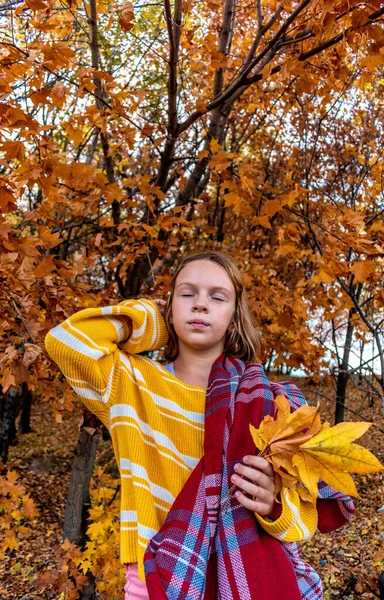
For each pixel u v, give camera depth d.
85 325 1.18
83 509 3.06
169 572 0.92
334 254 2.12
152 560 0.94
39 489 7.25
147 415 1.15
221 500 1.00
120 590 2.81
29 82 1.72
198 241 6.06
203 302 1.21
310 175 3.88
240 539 0.95
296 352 3.42
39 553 5.23
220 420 1.09
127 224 2.52
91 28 2.42
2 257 1.75
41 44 1.61
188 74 3.91
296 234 2.27
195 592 0.90
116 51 4.00
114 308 1.20
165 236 3.04
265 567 0.93
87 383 1.16
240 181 2.26
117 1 2.30
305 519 1.00
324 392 9.50
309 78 2.16
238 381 1.18
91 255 2.73
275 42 2.05
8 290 1.85
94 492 3.07
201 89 3.82
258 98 3.30
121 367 1.19
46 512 6.38
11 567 4.94
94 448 3.12
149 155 4.17
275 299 3.10
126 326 1.24
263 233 6.83
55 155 2.12
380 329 3.43
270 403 1.14
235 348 1.34
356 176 3.79
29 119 1.57
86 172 1.92
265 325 3.63
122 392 1.17
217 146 2.30
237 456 1.05
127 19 1.89
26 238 1.79
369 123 3.79
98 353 1.13
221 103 2.40
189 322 1.21
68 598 2.77
